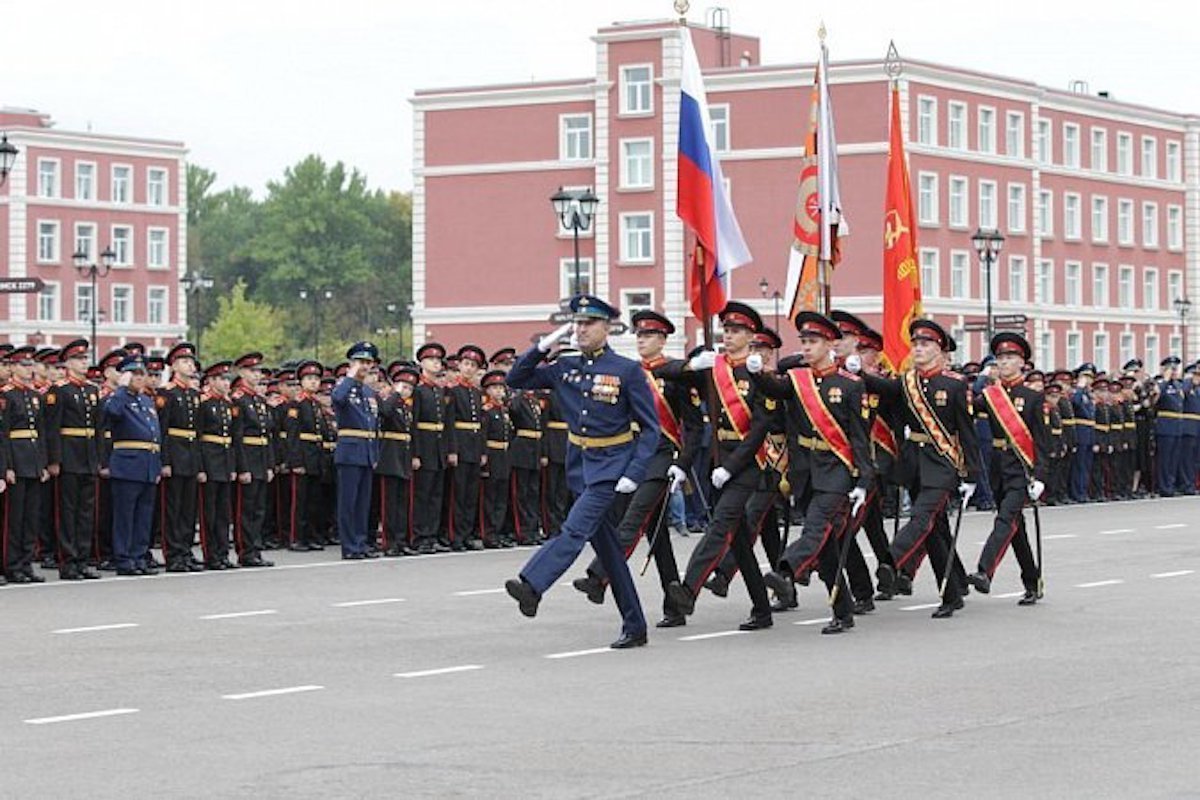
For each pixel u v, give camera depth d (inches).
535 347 773.3
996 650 751.7
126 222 4758.9
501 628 828.6
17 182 4559.5
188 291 6535.4
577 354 778.8
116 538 1106.7
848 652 749.9
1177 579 1024.2
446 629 825.5
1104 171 4180.6
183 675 691.4
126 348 1165.1
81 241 4670.3
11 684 671.1
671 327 853.8
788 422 829.2
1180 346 4392.2
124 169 4758.9
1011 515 898.7
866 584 878.4
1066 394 1807.3
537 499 1346.0
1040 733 568.7
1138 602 914.7
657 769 519.5
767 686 662.5
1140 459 1979.6
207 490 1146.0
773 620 856.9
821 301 1245.1
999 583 1013.2
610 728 581.3
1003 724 584.1
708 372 830.5
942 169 3654.0
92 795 490.6
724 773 513.7
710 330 1115.3
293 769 521.7
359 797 487.2
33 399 1052.5
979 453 885.2
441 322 3836.1
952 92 3678.6
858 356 892.6
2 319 4549.7
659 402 831.1
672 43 3614.7
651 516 821.9
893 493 1320.1
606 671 700.0
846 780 504.1
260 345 5442.9
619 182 3666.3
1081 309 4099.4
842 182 3538.4
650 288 3649.1
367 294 7140.8
